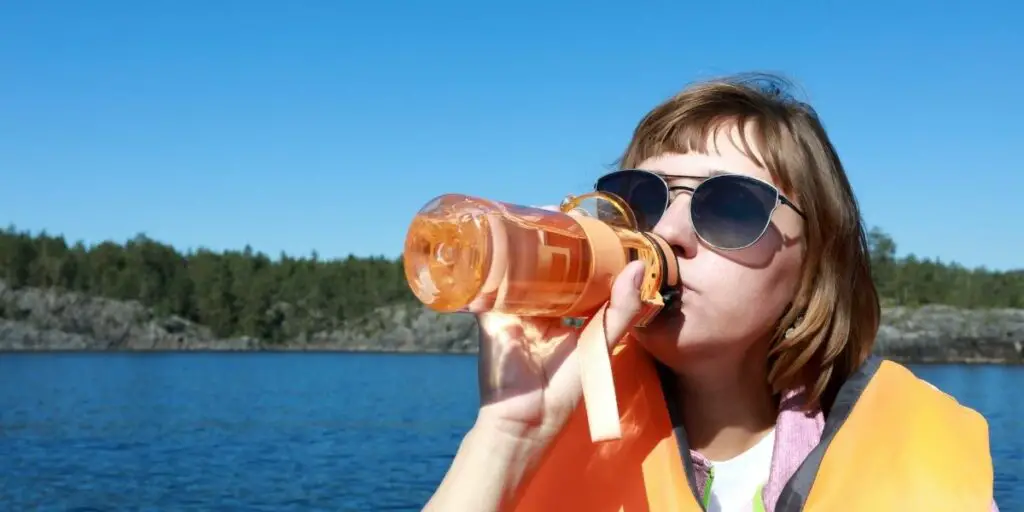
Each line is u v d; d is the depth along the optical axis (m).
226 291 98.25
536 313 1.51
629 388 1.88
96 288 93.50
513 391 1.57
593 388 1.48
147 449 23.02
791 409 1.85
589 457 1.84
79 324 90.12
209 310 97.12
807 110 2.01
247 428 27.88
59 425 28.06
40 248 91.38
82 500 16.42
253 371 61.78
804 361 1.82
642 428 1.85
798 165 1.81
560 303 1.49
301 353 95.31
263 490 17.52
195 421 29.86
